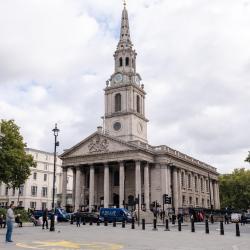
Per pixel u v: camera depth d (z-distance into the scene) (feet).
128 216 197.77
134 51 307.17
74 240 81.82
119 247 67.56
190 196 302.25
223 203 413.59
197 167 323.57
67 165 276.00
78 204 262.67
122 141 254.68
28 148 341.82
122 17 316.60
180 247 69.46
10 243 72.59
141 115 293.84
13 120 222.07
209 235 104.32
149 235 101.35
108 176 258.16
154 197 260.01
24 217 182.29
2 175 205.67
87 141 271.69
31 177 340.39
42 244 71.15
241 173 410.11
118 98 293.02
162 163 263.49
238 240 87.86
